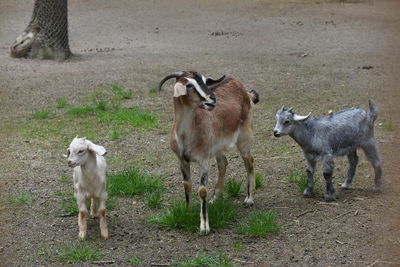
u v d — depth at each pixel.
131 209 8.02
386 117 11.80
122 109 12.30
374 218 7.59
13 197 8.43
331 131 7.97
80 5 25.23
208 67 15.91
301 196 8.37
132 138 10.88
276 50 18.03
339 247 6.88
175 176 9.20
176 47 18.67
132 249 6.95
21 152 10.21
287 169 9.42
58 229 7.51
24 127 11.48
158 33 20.80
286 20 22.48
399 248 6.83
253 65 16.16
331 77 14.86
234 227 7.45
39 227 7.55
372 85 14.07
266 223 7.26
